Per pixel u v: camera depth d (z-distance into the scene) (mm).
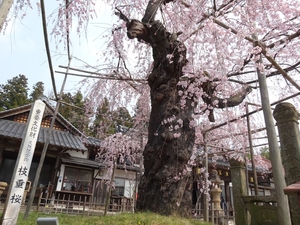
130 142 9281
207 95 4980
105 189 13219
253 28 4223
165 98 4500
